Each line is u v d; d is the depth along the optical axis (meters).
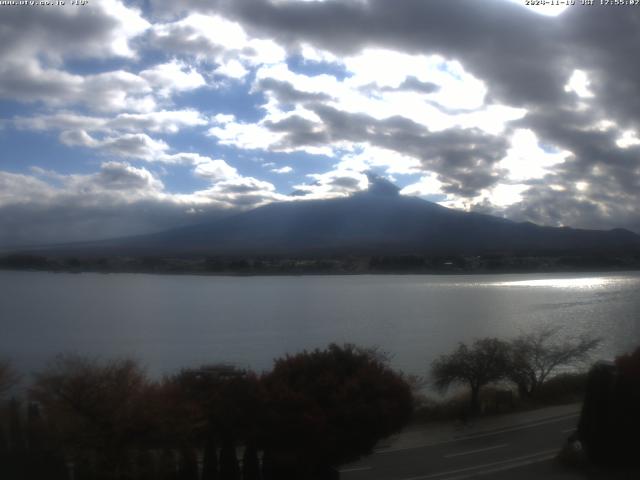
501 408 35.56
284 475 21.70
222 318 105.69
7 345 75.06
